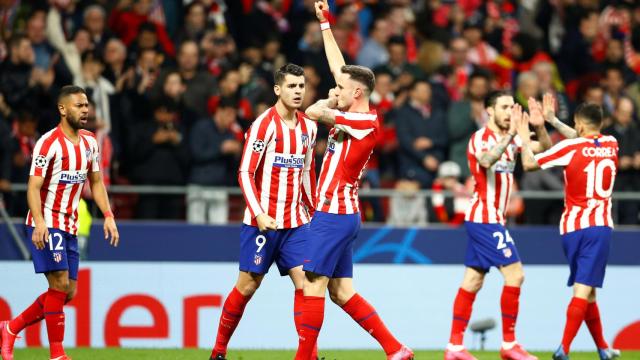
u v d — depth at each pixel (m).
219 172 33.38
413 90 35.44
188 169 33.44
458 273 31.97
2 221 30.80
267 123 21.73
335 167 20.78
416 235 31.89
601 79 39.84
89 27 36.12
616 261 32.16
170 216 32.38
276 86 21.97
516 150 24.66
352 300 21.66
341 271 21.62
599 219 23.94
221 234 31.38
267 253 22.09
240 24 39.97
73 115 22.30
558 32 44.72
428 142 34.91
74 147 22.47
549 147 24.94
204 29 38.06
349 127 20.36
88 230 30.47
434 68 39.44
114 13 37.84
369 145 20.64
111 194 32.12
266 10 40.69
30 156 32.31
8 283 30.33
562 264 32.12
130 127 33.34
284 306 31.09
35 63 35.16
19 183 32.12
